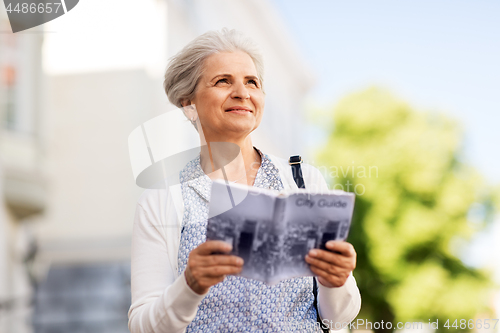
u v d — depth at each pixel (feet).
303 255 3.75
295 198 3.65
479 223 42.27
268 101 38.96
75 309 15.65
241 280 4.16
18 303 11.89
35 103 14.25
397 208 40.68
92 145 17.84
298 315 4.22
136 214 4.50
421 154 42.39
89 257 16.33
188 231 4.32
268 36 41.04
